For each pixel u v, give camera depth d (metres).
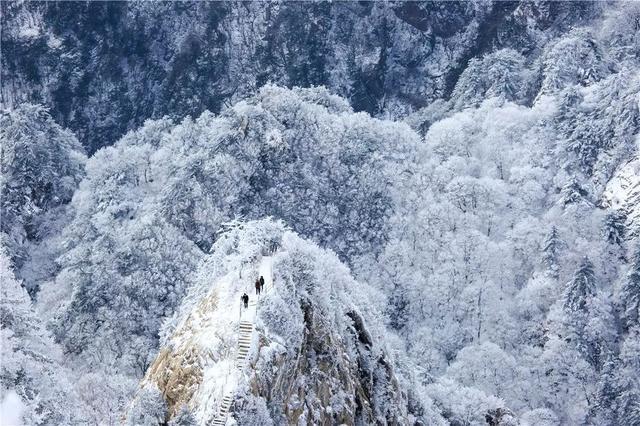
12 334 68.44
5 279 74.19
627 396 186.75
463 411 137.62
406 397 100.31
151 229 191.12
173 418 67.94
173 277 181.00
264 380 69.12
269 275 77.81
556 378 192.38
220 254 85.25
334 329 82.19
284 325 73.44
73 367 159.75
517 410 185.75
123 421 75.62
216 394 67.25
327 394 76.19
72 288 187.50
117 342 166.25
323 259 92.06
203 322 74.31
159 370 73.50
